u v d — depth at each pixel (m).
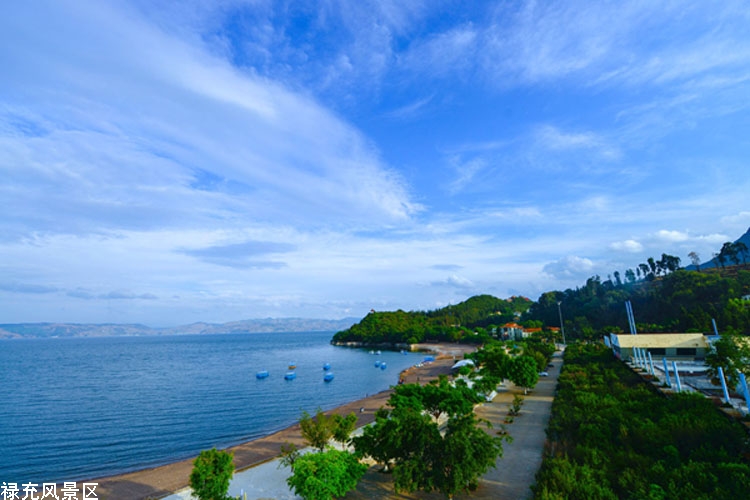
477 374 73.88
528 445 35.09
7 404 75.75
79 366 147.12
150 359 175.38
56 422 61.91
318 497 22.58
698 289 114.44
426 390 40.16
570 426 32.31
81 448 48.91
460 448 23.94
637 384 46.16
